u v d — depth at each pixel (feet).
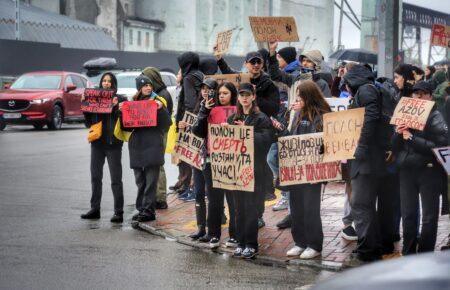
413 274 9.53
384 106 24.49
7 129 90.89
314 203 25.68
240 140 25.72
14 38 168.96
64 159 56.75
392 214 26.37
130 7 240.73
